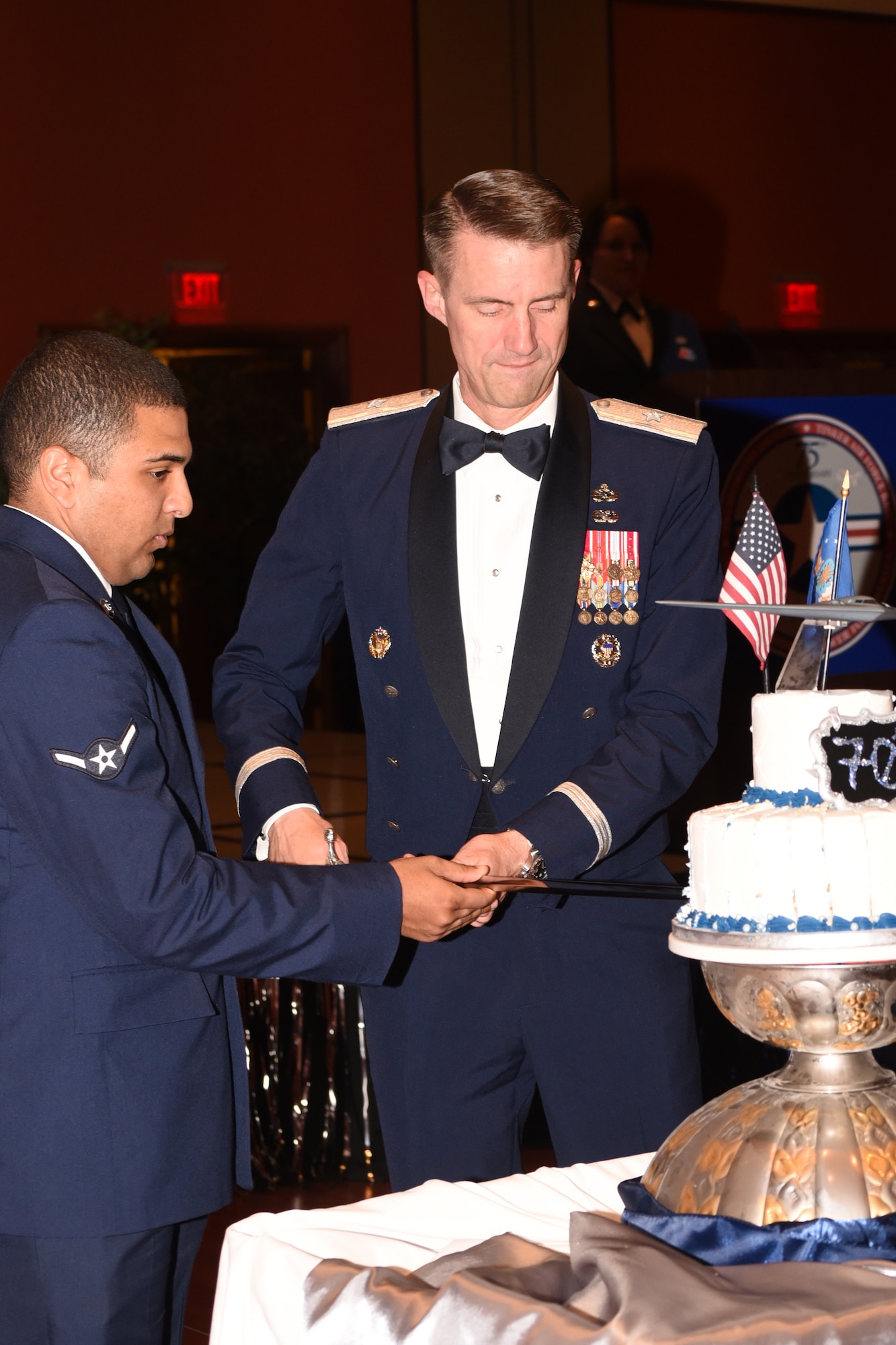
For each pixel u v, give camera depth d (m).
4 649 1.35
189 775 1.58
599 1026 1.74
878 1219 1.05
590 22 8.74
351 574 1.84
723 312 9.30
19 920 1.40
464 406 1.81
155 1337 1.47
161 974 1.43
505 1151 1.79
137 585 7.66
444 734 1.77
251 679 1.89
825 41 9.39
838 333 9.49
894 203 9.61
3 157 7.79
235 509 7.80
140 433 1.48
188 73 8.10
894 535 3.77
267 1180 3.27
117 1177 1.39
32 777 1.35
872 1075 1.15
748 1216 1.08
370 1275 1.08
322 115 8.37
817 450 3.70
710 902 1.16
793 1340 0.93
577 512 1.76
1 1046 1.39
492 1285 1.01
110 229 8.01
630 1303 0.96
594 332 4.61
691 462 1.81
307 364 8.73
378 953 1.44
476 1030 1.74
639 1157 1.39
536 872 1.62
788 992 1.09
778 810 1.14
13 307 7.85
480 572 1.78
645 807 1.68
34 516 1.49
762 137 9.29
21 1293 1.42
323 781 5.11
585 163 8.81
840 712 1.16
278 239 8.34
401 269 8.59
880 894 1.11
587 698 1.77
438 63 8.51
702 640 1.77
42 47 7.82
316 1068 3.26
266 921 1.38
